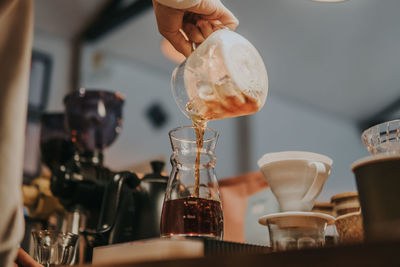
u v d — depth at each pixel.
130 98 4.05
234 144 4.44
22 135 0.60
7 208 0.56
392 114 5.08
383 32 4.06
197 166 0.77
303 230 0.66
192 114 0.81
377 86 4.78
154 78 4.30
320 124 5.16
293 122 4.95
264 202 1.04
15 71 0.60
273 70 4.62
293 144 4.86
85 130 1.30
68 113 1.33
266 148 4.62
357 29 4.04
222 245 0.62
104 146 1.31
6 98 0.59
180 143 0.80
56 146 1.42
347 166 5.01
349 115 5.27
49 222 1.36
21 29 0.62
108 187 0.95
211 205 0.75
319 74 4.66
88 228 1.14
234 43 0.77
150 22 3.70
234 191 1.10
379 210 0.52
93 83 3.81
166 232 0.73
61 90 3.44
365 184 0.54
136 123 4.00
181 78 0.83
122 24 3.67
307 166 0.71
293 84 4.82
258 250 0.68
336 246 0.43
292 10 3.78
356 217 0.69
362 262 0.41
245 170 4.31
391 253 0.40
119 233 0.95
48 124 1.46
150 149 3.99
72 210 1.14
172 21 0.90
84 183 1.14
